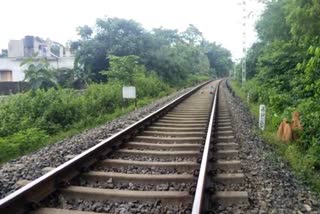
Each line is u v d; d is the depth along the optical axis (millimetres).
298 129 8734
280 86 15977
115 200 4699
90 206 4500
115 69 26516
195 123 11578
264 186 5391
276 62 16906
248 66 36812
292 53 16297
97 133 10156
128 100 19344
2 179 5680
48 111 12023
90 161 6207
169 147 7816
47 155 7398
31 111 12039
